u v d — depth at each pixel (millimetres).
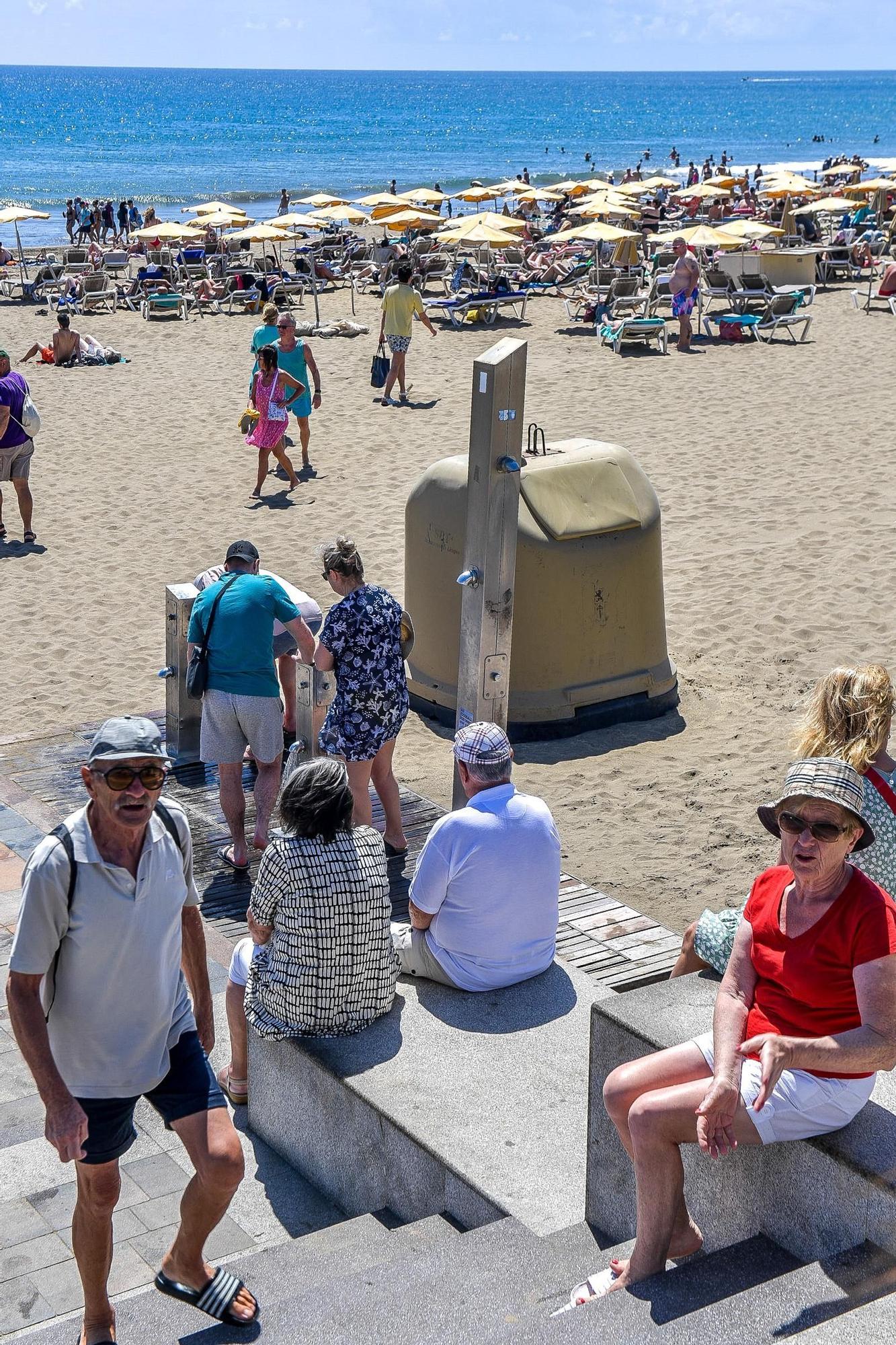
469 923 4387
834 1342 2436
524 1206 3514
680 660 9766
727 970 3141
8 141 105688
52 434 16500
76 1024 2941
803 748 3990
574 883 6570
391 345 17344
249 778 7707
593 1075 3484
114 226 43906
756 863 6961
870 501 12891
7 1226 3951
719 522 12602
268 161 87062
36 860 2818
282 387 13555
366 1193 4023
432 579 8773
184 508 13570
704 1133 2904
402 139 111750
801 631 10078
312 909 4020
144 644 10352
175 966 3070
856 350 19906
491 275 26359
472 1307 3102
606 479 8688
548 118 149750
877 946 2904
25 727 8875
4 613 11047
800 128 130750
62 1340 3199
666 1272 2980
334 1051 4094
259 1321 3123
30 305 26344
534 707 8570
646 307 22156
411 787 7879
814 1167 2963
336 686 6484
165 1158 4281
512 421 6242
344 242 31250
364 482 14203
